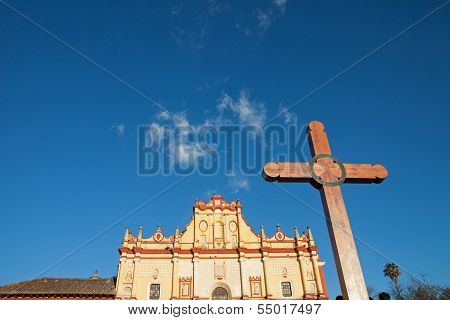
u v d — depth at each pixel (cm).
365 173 756
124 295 3741
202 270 3950
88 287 3794
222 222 4356
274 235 4266
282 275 3956
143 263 3962
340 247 645
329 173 736
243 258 4019
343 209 691
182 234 4259
